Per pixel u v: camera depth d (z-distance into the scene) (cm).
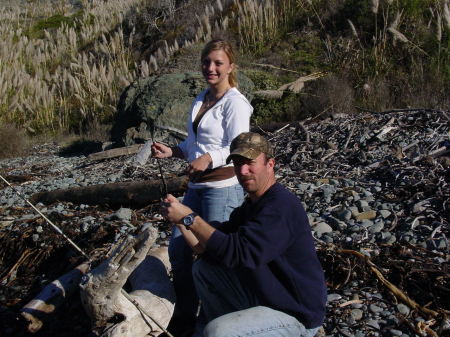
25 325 460
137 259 357
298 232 321
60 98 1609
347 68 1297
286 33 1484
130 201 708
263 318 316
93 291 358
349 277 475
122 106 1273
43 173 1041
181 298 419
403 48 1265
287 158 833
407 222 558
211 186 388
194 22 1778
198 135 395
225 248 312
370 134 832
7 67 1789
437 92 1138
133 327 367
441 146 748
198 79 1222
